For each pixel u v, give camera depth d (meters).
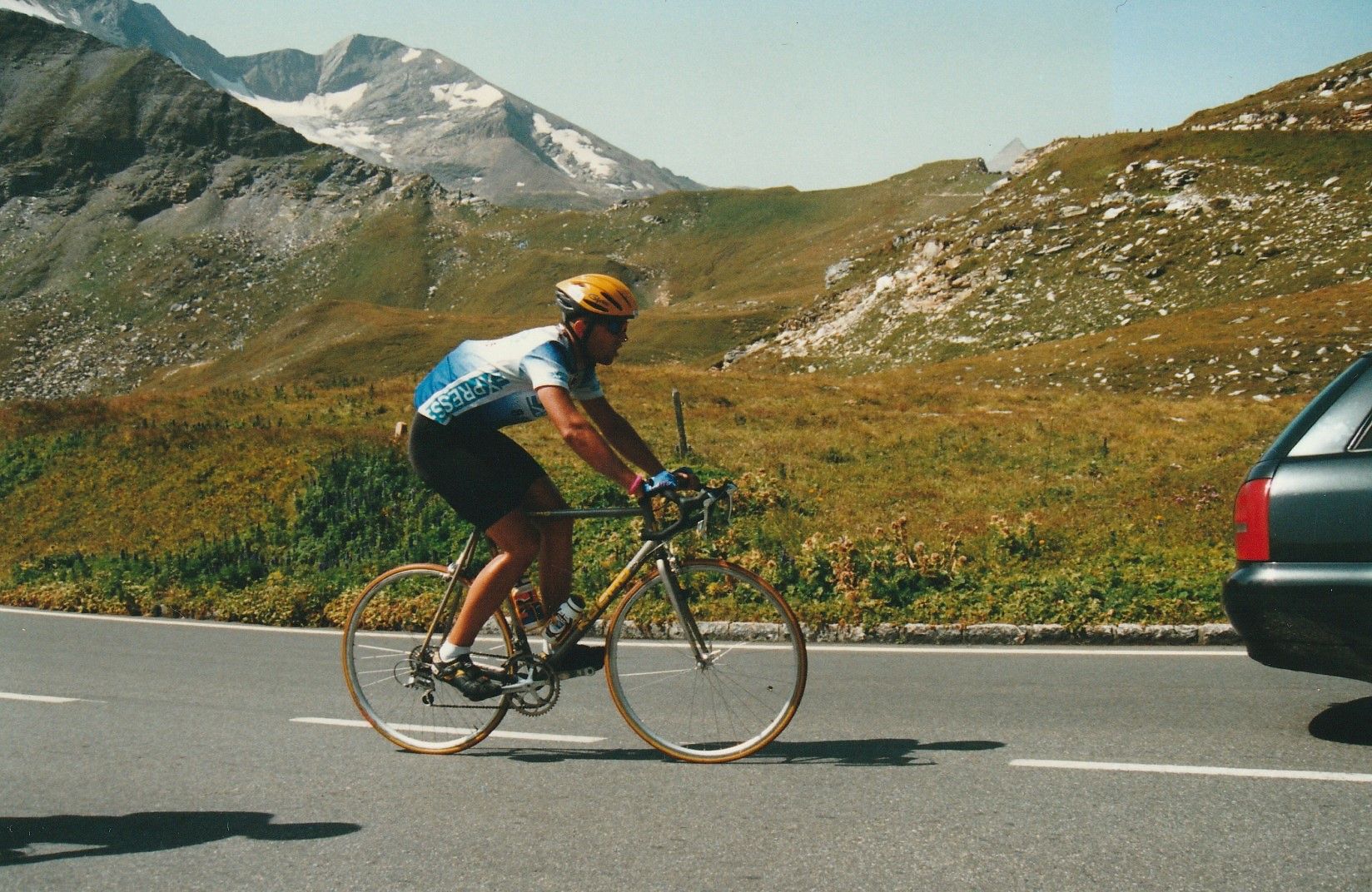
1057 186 106.12
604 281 5.31
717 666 5.66
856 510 17.98
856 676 7.98
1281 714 6.22
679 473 5.37
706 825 4.63
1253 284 73.88
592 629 5.88
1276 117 101.06
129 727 6.86
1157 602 9.46
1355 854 4.04
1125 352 60.16
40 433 25.89
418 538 16.69
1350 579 5.19
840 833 4.46
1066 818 4.54
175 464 22.45
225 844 4.60
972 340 82.44
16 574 15.73
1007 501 18.73
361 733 6.52
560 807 4.93
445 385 5.36
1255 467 5.63
